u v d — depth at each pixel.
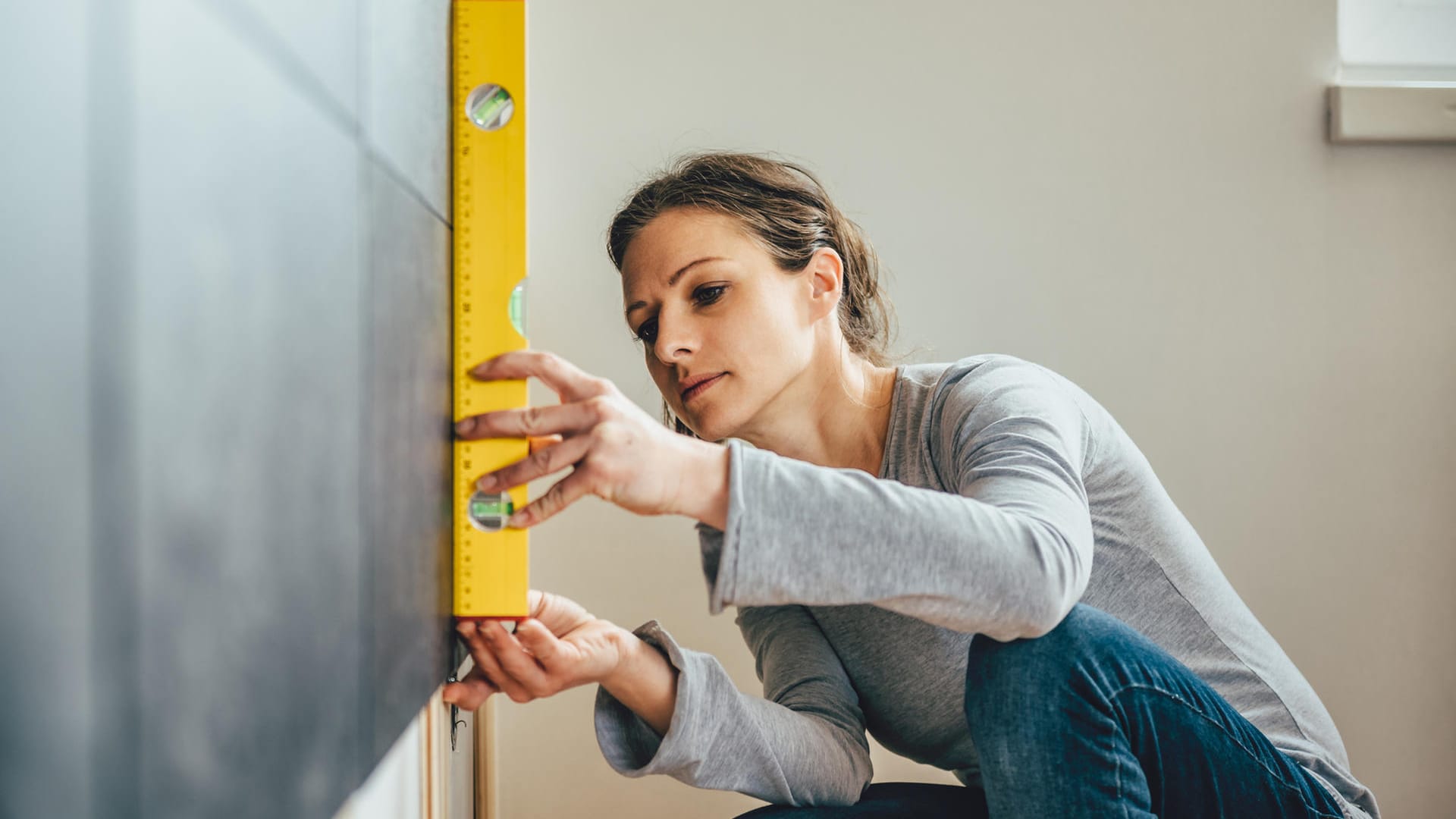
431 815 0.75
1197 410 1.61
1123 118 1.61
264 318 0.32
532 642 0.71
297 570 0.35
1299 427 1.62
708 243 0.93
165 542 0.25
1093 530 0.88
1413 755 1.61
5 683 0.20
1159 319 1.61
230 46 0.29
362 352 0.44
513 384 0.67
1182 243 1.61
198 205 0.27
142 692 0.23
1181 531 0.93
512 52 0.69
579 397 0.66
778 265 0.95
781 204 0.96
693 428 0.98
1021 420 0.77
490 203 0.69
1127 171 1.61
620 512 1.59
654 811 1.57
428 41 0.60
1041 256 1.60
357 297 0.43
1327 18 1.62
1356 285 1.62
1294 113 1.62
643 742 0.82
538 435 0.65
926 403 0.93
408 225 0.54
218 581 0.28
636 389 1.58
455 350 0.68
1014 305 1.60
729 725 0.81
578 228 1.57
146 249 0.24
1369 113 1.58
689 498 0.62
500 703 1.56
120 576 0.22
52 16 0.21
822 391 0.98
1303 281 1.62
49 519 0.21
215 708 0.28
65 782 0.21
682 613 1.59
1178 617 0.90
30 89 0.21
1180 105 1.61
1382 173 1.62
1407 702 1.61
